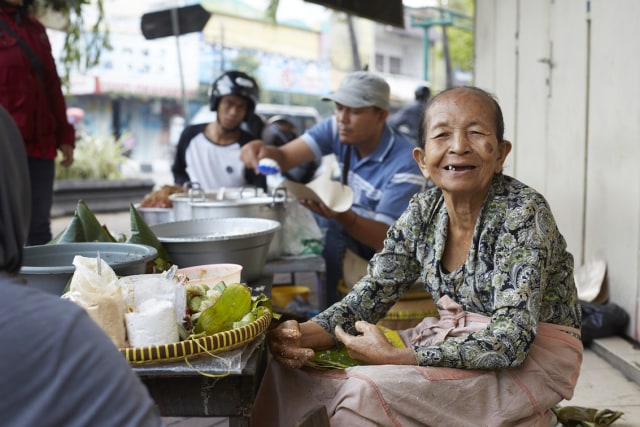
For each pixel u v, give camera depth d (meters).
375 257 2.38
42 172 4.54
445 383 1.98
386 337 2.17
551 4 5.36
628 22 4.12
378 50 23.22
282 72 20.09
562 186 5.16
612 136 4.34
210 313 1.88
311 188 3.52
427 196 2.32
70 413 0.98
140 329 1.72
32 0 4.61
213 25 19.09
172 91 20.47
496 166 2.19
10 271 1.12
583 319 4.07
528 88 5.93
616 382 3.56
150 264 2.50
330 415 2.01
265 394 2.23
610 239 4.37
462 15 14.15
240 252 2.73
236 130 5.24
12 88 4.29
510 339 1.98
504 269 2.06
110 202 12.09
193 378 1.74
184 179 5.30
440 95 2.18
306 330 2.23
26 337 0.99
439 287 2.27
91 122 21.95
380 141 3.99
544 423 2.16
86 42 7.50
